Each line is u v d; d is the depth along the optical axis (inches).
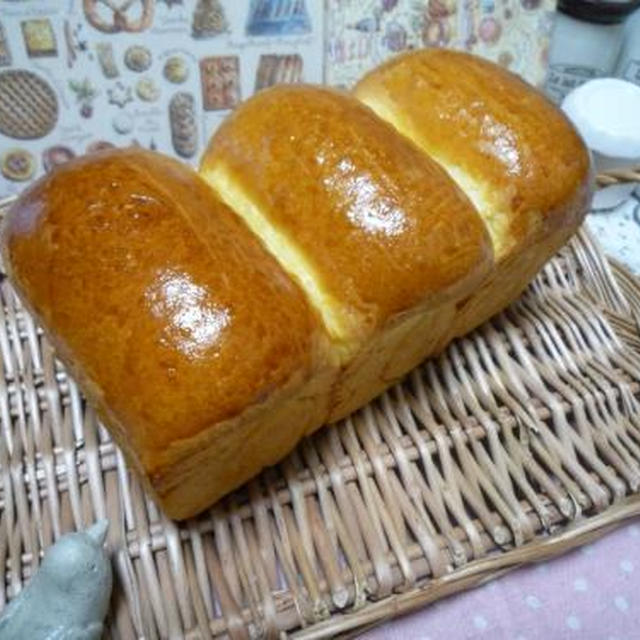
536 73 15.7
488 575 9.3
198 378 7.2
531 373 11.4
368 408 10.6
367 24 13.9
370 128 8.8
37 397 10.0
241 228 8.2
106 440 9.7
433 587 9.0
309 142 8.6
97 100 13.5
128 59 13.1
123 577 8.7
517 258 10.0
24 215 8.2
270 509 9.5
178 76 13.5
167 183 8.2
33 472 9.4
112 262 7.5
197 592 8.8
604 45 16.7
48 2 12.2
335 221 8.3
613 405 11.1
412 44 14.4
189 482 8.0
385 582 8.9
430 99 9.7
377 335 8.5
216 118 14.2
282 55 13.8
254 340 7.4
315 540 9.3
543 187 9.4
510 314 12.0
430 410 10.8
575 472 10.2
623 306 12.7
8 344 10.5
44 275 7.8
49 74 13.0
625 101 15.3
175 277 7.4
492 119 9.5
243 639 8.4
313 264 8.4
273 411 7.9
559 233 10.4
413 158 8.8
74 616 7.6
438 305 9.0
